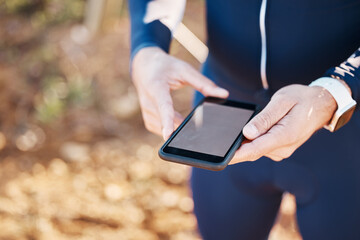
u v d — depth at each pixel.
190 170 1.55
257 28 1.19
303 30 1.15
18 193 2.50
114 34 3.53
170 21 1.30
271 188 1.39
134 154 2.84
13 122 3.00
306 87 1.00
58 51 3.44
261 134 0.94
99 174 2.68
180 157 0.91
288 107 0.96
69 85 3.26
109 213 2.42
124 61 3.37
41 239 2.23
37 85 3.25
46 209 2.40
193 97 1.52
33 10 3.78
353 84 0.99
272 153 1.00
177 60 1.18
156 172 2.71
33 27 3.66
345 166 1.25
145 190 2.58
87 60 3.37
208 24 1.32
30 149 2.82
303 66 1.20
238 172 1.35
